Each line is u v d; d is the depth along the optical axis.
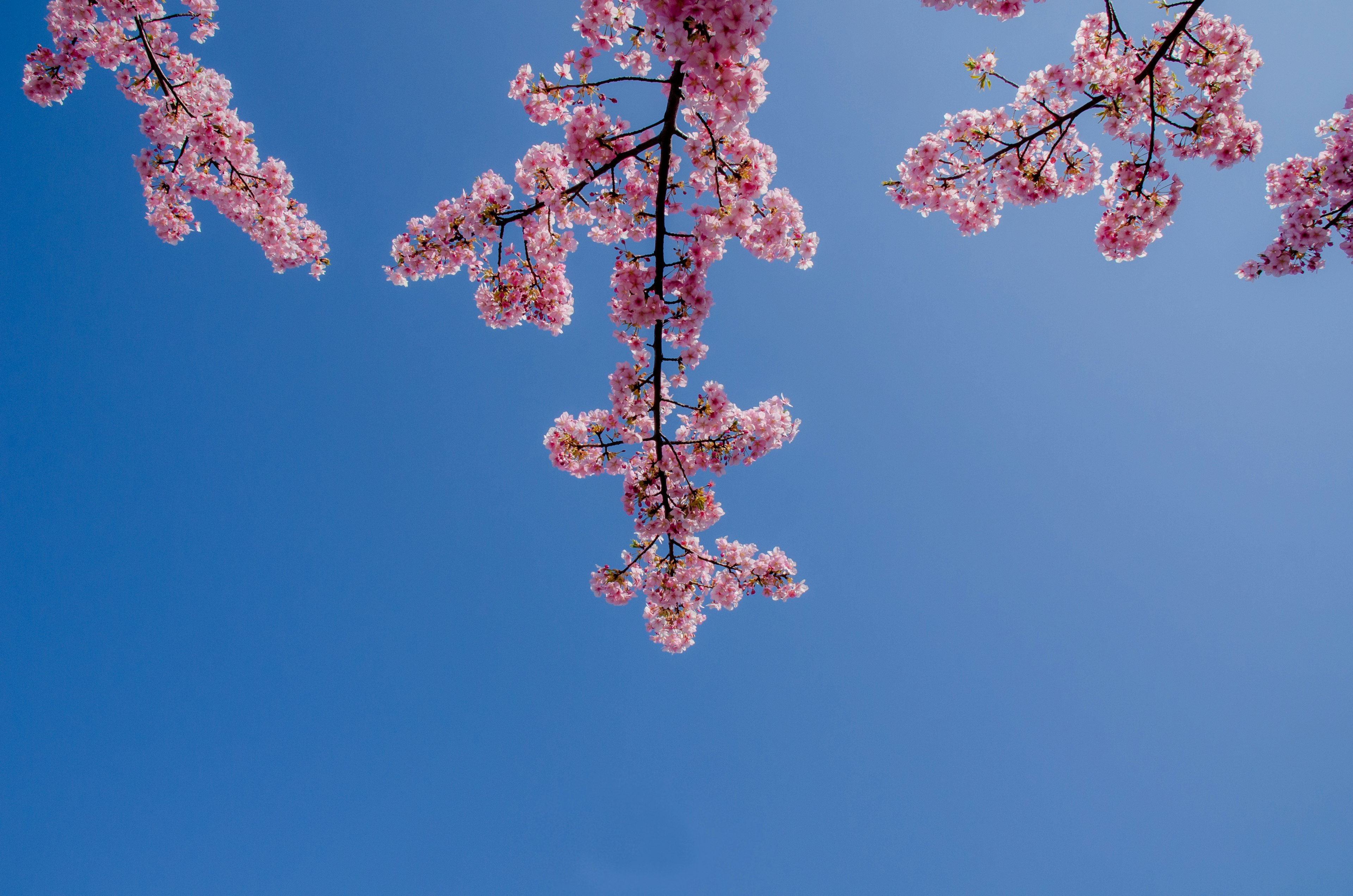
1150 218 7.23
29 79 7.03
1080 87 6.75
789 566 8.95
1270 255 8.02
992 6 6.79
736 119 5.45
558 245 7.33
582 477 8.84
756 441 8.09
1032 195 7.29
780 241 7.01
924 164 7.50
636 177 6.95
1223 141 6.81
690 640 9.42
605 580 8.80
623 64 6.56
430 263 7.20
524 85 6.49
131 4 6.72
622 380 7.58
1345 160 7.35
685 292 6.91
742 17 4.59
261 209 8.01
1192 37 6.48
